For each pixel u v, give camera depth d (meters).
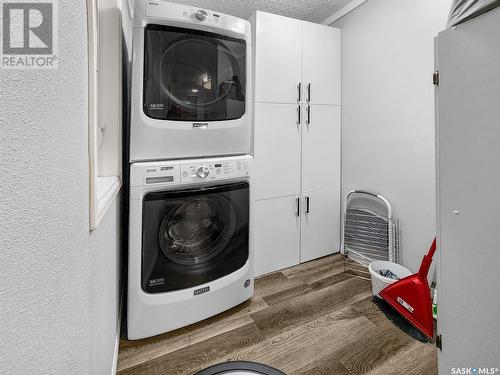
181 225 1.46
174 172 1.32
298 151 2.18
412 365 1.18
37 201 0.35
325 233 2.37
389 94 1.97
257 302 1.69
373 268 1.85
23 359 0.32
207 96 1.43
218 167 1.45
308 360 1.21
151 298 1.31
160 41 1.27
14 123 0.30
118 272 1.35
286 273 2.10
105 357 0.91
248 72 1.57
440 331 1.04
